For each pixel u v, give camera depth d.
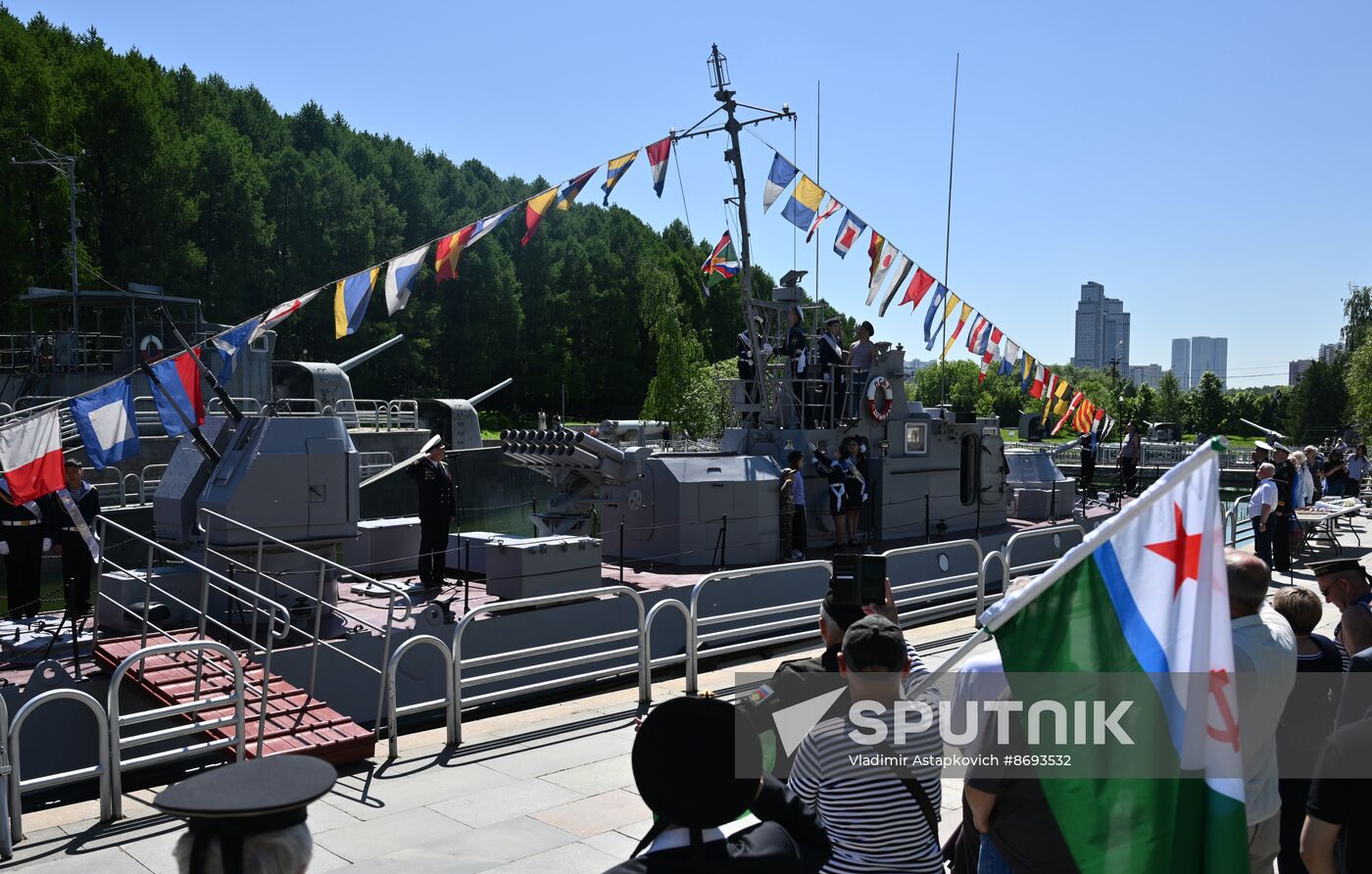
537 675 10.67
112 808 6.59
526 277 68.62
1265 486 14.93
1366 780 3.45
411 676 9.86
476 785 7.29
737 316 75.44
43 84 40.56
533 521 13.20
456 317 62.56
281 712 8.10
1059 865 3.42
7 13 44.66
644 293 65.00
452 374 62.97
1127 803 3.34
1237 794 3.17
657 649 11.61
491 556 11.01
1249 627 4.06
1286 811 4.77
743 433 14.74
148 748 8.32
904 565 14.16
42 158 40.00
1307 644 4.89
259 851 2.32
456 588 11.88
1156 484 3.40
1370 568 15.97
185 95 54.03
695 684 9.89
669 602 9.68
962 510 16.66
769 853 2.82
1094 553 3.48
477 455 29.02
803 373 14.87
